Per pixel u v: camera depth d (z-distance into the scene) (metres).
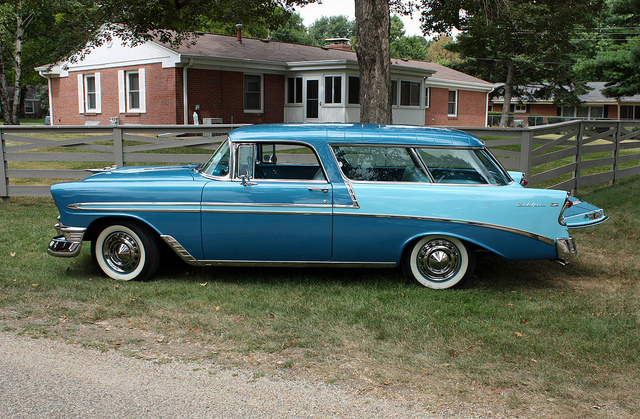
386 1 11.02
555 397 3.43
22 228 7.99
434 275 5.54
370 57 11.08
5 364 3.78
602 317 4.77
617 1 34.81
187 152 15.98
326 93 22.75
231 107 22.06
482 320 4.68
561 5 20.36
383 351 4.05
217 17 19.36
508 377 3.67
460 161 5.43
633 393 3.49
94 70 23.69
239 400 3.35
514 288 5.69
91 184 5.49
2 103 31.38
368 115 11.20
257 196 5.34
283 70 23.19
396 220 5.32
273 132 5.47
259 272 6.07
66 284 5.44
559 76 39.19
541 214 5.32
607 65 32.16
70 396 3.37
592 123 11.35
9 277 5.65
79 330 4.38
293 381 3.59
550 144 10.08
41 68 25.22
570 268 6.47
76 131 10.05
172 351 4.02
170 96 20.59
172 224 5.42
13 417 3.11
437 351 4.05
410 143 5.40
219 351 4.03
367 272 6.12
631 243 7.58
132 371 3.71
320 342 4.20
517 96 42.62
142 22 17.62
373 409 3.26
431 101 29.64
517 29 21.33
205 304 4.97
